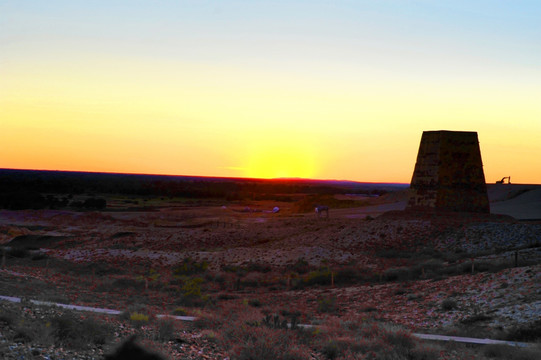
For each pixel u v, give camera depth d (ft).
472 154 197.57
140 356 50.42
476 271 122.72
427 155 201.26
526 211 287.69
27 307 61.62
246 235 244.22
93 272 152.35
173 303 106.73
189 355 52.75
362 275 144.66
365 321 77.51
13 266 155.12
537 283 89.45
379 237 190.60
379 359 53.47
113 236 257.96
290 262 171.83
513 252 144.56
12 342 46.42
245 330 58.95
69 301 91.86
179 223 321.32
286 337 57.00
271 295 125.49
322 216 329.31
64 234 274.57
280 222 282.77
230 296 121.70
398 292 109.19
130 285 134.10
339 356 54.75
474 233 177.06
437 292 102.58
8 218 336.08
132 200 591.78
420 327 80.07
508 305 83.46
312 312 98.22
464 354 56.49
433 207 196.03
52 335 50.47
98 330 55.36
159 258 188.14
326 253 179.22
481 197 196.13
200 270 168.35
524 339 66.13
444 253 167.43
